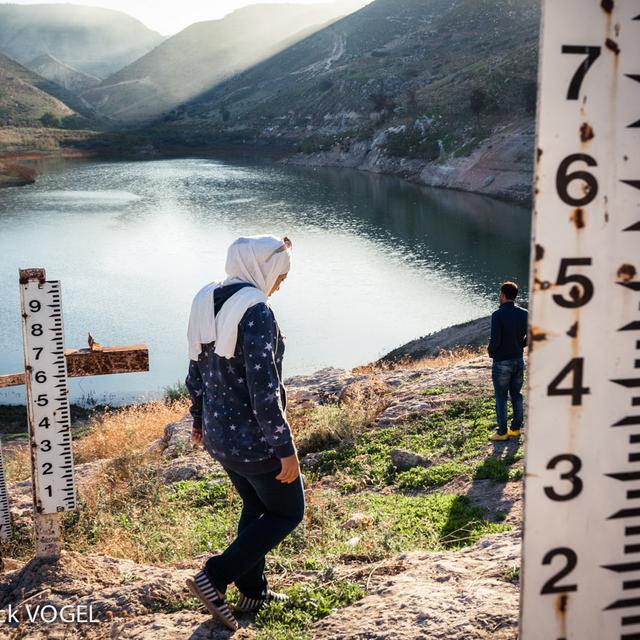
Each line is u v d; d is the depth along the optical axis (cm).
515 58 14138
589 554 129
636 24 114
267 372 269
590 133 116
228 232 8275
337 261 6688
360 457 915
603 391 124
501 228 7662
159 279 6228
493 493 713
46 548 368
